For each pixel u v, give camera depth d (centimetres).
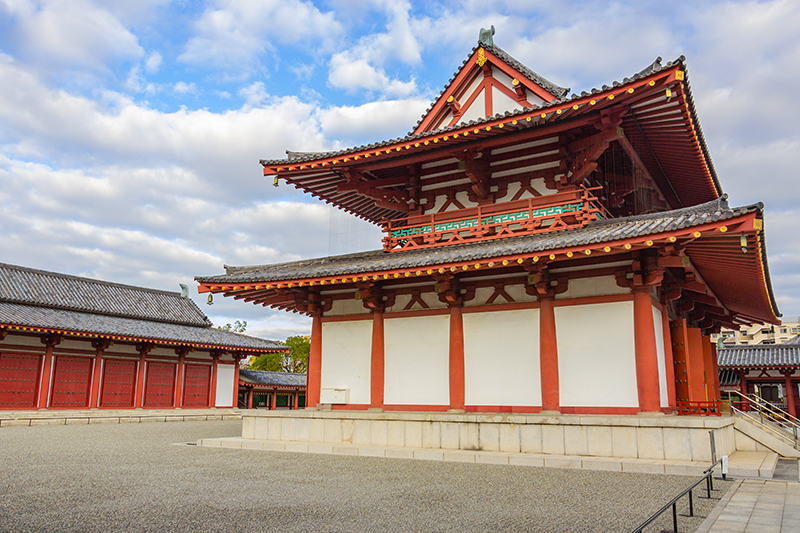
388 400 1798
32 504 908
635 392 1472
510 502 938
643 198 2289
